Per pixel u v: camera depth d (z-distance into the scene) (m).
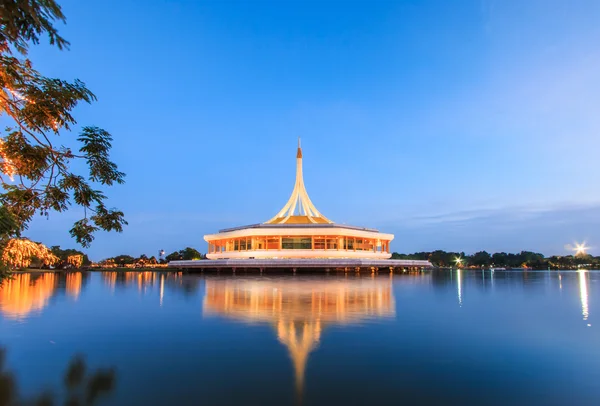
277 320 13.98
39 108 8.54
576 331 12.38
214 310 16.39
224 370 8.54
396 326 13.02
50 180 9.56
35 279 42.09
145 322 13.69
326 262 50.06
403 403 6.93
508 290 26.88
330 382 7.87
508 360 9.34
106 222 10.20
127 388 7.49
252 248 59.34
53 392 7.31
